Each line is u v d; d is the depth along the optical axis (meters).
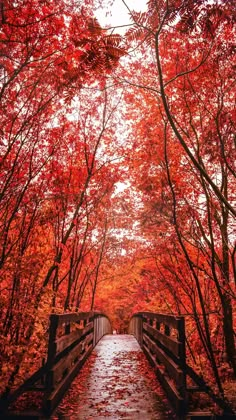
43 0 4.34
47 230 6.82
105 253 12.66
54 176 6.36
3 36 4.44
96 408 4.55
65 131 6.49
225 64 4.98
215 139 4.92
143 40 4.02
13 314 4.86
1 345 4.38
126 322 32.03
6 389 4.01
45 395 4.08
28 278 5.31
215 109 5.24
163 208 6.42
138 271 10.47
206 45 4.84
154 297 9.28
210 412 4.07
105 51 3.94
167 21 3.79
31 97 5.29
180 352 4.44
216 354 6.56
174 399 4.44
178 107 5.81
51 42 4.76
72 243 8.29
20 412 3.94
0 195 4.78
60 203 6.88
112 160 8.11
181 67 5.49
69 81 4.69
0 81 4.53
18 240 5.17
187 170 6.03
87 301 17.06
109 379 6.36
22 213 5.63
